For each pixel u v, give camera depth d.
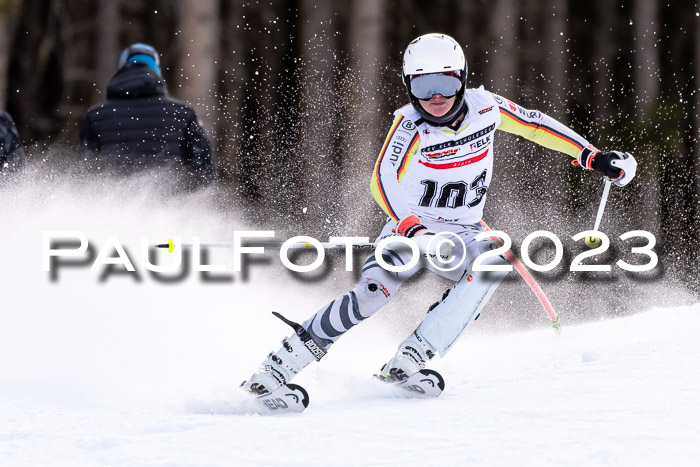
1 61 35.94
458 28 47.62
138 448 8.32
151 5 46.28
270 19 48.50
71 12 46.47
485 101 11.69
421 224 11.54
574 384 10.72
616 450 7.46
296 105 45.56
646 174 41.75
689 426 8.16
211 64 35.38
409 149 11.44
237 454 8.02
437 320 11.12
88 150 17.58
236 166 36.78
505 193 35.34
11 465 8.02
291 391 10.06
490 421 8.88
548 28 46.16
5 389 11.70
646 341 13.45
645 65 45.31
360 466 7.54
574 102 52.53
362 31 36.66
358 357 14.80
